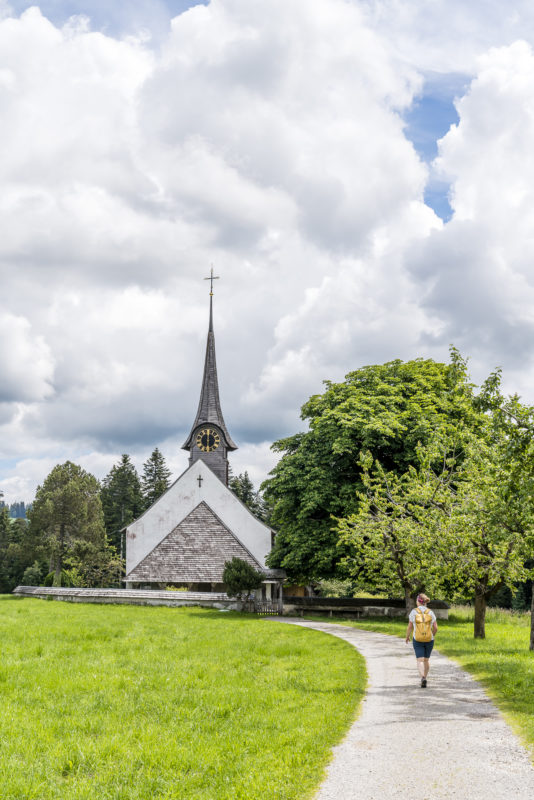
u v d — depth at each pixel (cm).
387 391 4012
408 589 3173
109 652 1867
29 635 2205
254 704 1211
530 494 1506
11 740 970
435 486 2661
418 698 1276
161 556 5284
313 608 4062
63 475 7562
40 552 7400
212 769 861
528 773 818
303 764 859
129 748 938
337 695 1284
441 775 812
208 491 5478
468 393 1720
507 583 2364
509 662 1656
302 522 3934
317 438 4038
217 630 2658
